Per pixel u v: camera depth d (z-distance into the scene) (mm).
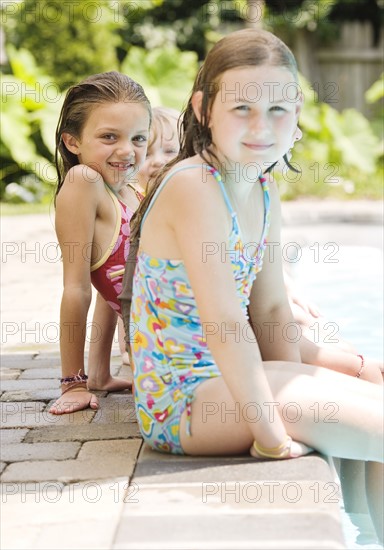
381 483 2748
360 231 9812
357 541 2701
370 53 16203
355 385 2736
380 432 2586
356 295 7160
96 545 2154
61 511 2371
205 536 2148
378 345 5676
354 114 13773
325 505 2297
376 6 16141
